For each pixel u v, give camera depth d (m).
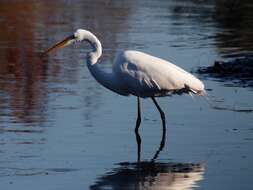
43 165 11.95
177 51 24.03
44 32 28.17
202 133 14.12
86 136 13.76
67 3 39.31
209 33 28.77
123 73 14.43
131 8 37.66
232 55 23.38
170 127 14.61
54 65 21.38
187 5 39.59
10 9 35.84
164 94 14.54
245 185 10.98
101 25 30.58
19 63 21.64
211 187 10.89
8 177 11.34
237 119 15.23
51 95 17.28
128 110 15.97
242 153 12.77
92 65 14.88
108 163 12.12
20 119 14.91
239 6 39.12
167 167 11.93
